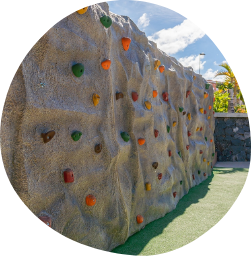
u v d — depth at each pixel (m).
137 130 3.29
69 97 2.14
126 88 3.01
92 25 2.34
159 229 3.18
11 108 1.72
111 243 2.61
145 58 3.39
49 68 1.97
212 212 3.84
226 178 6.24
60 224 2.01
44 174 1.93
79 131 2.20
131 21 3.44
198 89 6.14
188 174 5.13
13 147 1.76
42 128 1.92
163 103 4.24
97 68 2.46
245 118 8.39
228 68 16.72
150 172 3.47
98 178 2.46
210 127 7.13
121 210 2.72
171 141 4.34
